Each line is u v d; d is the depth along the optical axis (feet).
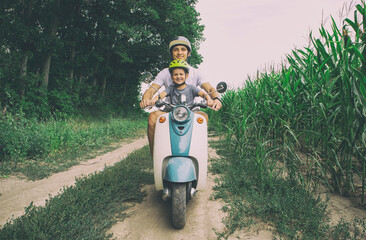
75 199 9.32
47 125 24.41
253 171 12.43
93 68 58.39
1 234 6.90
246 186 11.34
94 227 7.85
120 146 27.14
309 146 10.71
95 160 19.84
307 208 8.64
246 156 14.78
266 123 13.46
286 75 11.90
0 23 29.99
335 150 10.18
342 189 10.77
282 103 11.55
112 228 8.50
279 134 12.74
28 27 33.04
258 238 7.77
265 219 8.64
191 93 10.39
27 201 10.98
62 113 38.22
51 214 7.98
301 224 8.13
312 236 7.57
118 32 53.72
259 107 13.84
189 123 8.73
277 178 11.64
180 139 8.50
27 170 15.42
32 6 36.96
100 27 52.21
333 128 10.27
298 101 12.01
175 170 7.98
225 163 15.20
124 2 50.62
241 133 15.20
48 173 15.16
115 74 69.62
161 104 9.16
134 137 35.73
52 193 11.97
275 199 9.29
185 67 9.93
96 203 9.40
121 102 74.18
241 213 9.04
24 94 33.86
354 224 7.77
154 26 62.34
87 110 48.78
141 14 55.88
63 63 47.24
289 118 11.13
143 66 78.95
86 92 53.11
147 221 9.01
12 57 31.01
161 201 10.72
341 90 9.57
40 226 7.32
